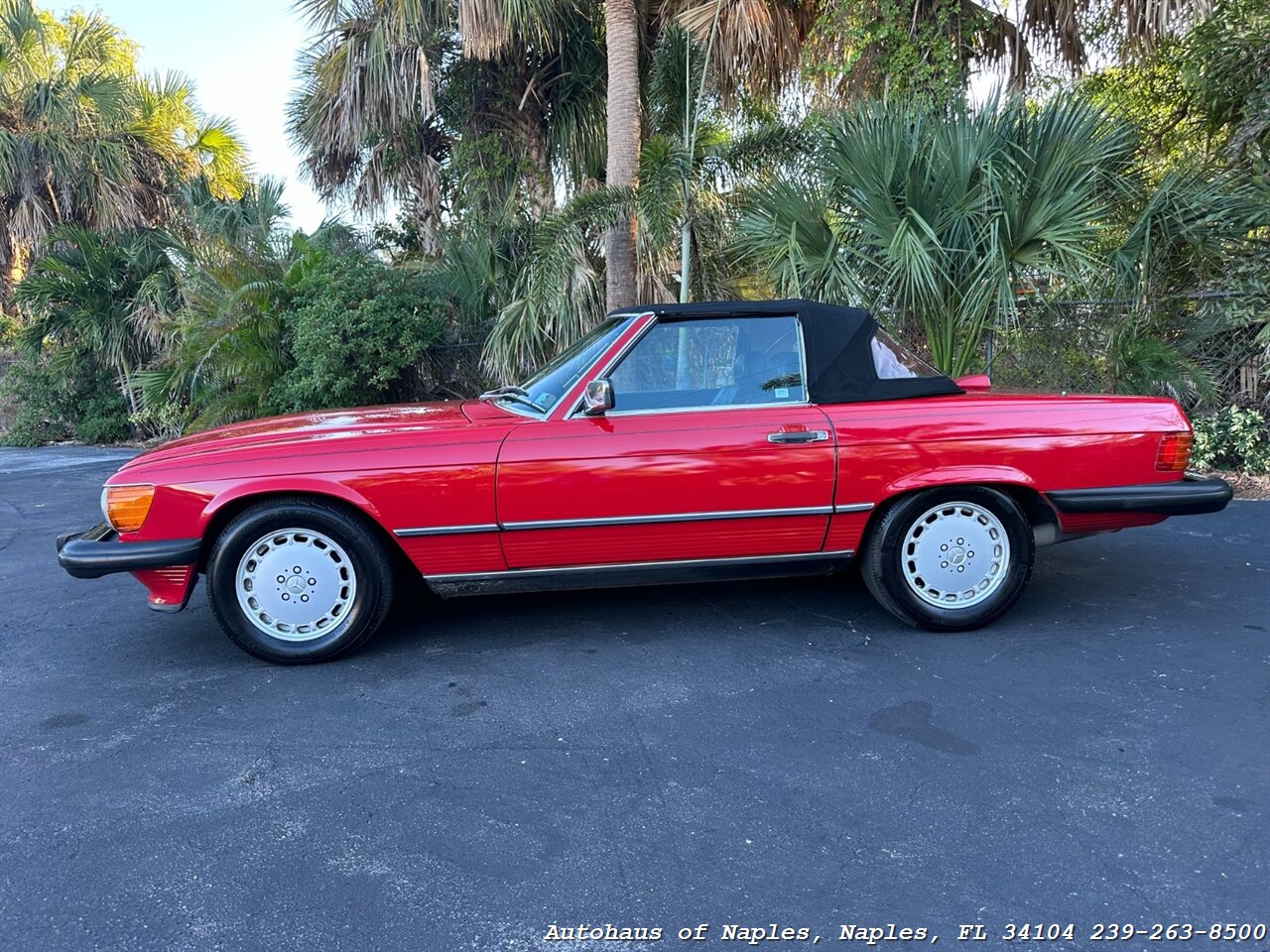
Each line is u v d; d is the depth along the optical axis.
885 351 4.02
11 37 16.47
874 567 3.88
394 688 3.49
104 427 14.75
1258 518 5.93
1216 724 2.99
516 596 4.66
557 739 3.02
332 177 13.59
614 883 2.23
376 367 10.05
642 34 10.14
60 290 13.79
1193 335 7.17
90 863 2.37
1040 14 9.16
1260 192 6.66
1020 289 6.71
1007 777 2.68
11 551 6.32
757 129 8.54
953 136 6.14
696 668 3.61
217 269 10.88
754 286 8.71
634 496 3.67
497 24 9.33
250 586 3.67
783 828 2.45
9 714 3.36
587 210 7.96
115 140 15.77
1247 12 7.35
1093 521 3.93
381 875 2.29
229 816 2.59
